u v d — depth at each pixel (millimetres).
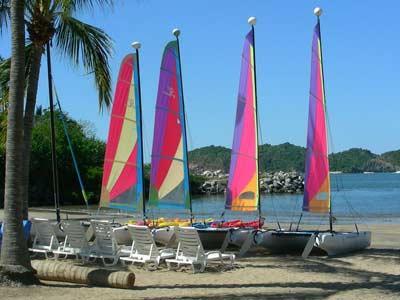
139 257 14109
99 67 17438
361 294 10508
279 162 162125
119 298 10258
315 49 17438
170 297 10352
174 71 18672
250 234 16094
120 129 19547
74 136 63031
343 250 16562
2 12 15016
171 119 18562
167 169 18500
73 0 14281
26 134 15758
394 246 19250
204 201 71188
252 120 17891
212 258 13797
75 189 62906
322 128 17172
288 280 12250
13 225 11328
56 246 15805
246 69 18188
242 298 10203
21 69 11430
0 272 11180
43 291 10844
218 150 166875
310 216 39375
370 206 56969
